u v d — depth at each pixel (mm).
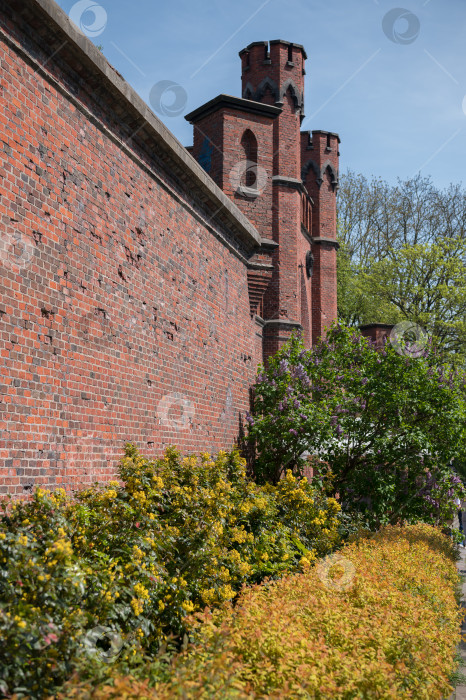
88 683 3051
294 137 18266
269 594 5445
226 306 11867
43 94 6023
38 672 3268
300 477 13742
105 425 7043
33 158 5816
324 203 24562
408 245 34812
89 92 6816
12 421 5398
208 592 6008
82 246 6645
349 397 13914
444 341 32875
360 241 38750
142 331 8109
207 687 3168
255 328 14375
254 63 18234
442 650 5355
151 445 8297
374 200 38219
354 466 14172
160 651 3691
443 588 7773
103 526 5184
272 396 13312
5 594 3498
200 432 10258
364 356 14453
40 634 3260
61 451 6133
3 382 5297
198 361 10242
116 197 7480
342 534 11789
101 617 4164
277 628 4117
